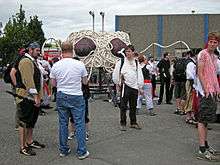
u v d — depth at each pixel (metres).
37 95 5.28
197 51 7.66
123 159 5.09
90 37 12.23
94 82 13.55
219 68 5.39
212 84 5.15
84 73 5.20
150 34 43.25
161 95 11.45
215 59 5.33
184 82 8.91
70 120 6.02
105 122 7.91
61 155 5.22
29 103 5.27
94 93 12.66
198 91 5.25
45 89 9.65
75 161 5.00
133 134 6.71
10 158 5.11
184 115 9.08
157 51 40.00
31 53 5.38
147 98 9.09
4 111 9.59
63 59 5.20
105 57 12.15
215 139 6.36
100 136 6.52
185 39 42.69
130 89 7.07
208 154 5.11
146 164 4.87
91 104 11.30
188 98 7.79
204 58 5.18
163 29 42.97
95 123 7.79
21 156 5.21
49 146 5.78
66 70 5.10
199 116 5.21
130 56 7.09
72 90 5.11
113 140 6.22
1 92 15.91
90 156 5.23
